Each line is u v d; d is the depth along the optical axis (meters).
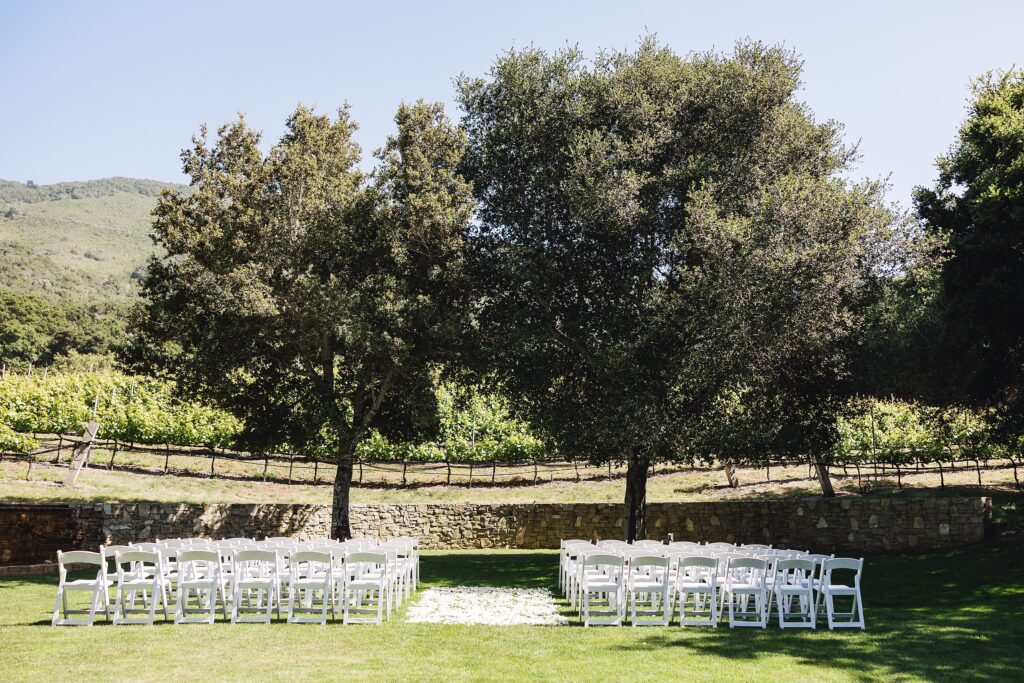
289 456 25.94
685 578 11.19
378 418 21.14
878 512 19.33
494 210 18.66
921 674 7.30
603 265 17.25
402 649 8.11
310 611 10.32
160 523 19.09
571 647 8.34
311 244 17.72
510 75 18.56
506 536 21.81
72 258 150.75
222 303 16.66
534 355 17.52
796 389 18.42
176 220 17.92
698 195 15.94
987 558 15.96
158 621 9.91
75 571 15.93
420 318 17.39
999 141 15.04
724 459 17.00
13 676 6.81
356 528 21.23
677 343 16.45
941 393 16.91
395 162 19.02
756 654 8.07
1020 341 15.38
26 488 19.88
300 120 18.97
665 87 17.95
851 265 15.54
